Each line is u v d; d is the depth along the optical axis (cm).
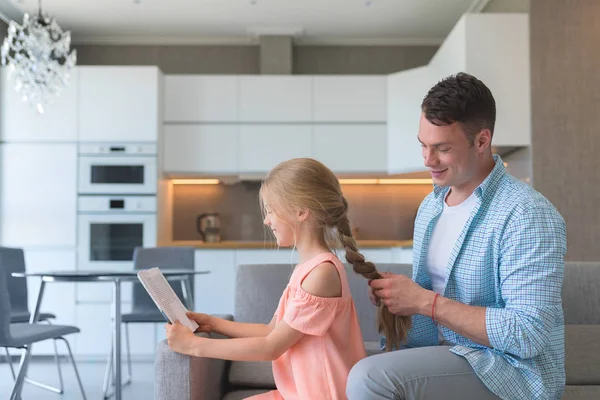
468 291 155
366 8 552
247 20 580
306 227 158
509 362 143
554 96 436
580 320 216
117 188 547
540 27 438
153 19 577
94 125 550
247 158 572
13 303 413
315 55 641
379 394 138
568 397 178
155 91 554
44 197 545
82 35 618
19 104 548
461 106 147
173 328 157
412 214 621
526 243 143
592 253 427
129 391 405
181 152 571
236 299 240
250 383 207
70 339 537
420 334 176
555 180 432
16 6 536
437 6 547
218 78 575
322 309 149
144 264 438
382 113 573
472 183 161
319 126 574
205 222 601
